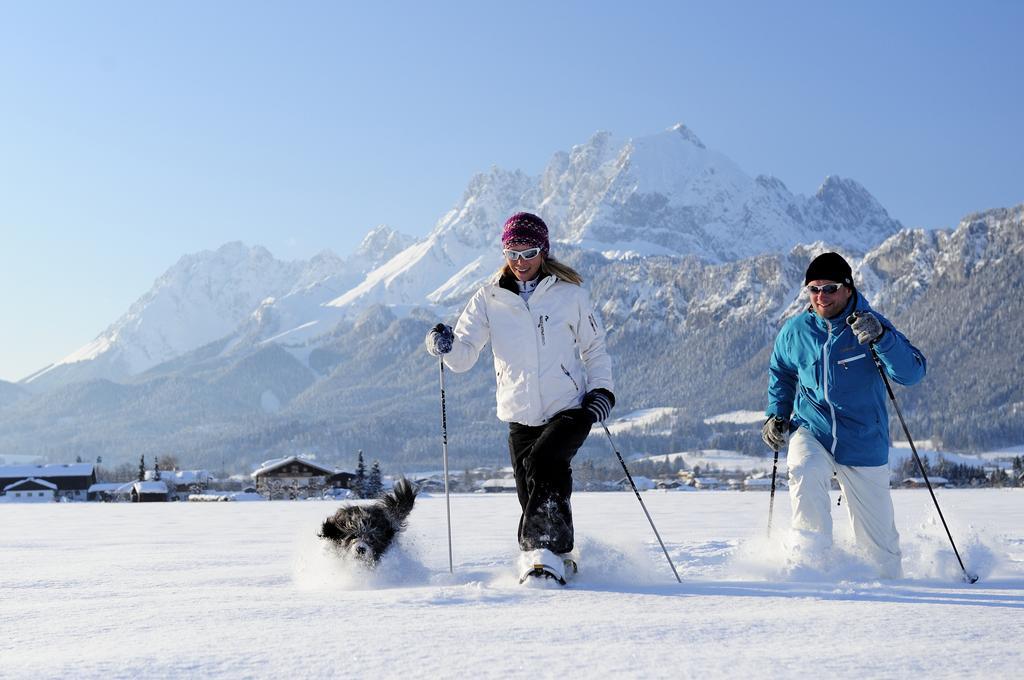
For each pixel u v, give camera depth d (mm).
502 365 4172
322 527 4289
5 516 16844
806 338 4418
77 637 2496
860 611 2734
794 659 2061
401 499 4508
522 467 4062
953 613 2693
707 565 4629
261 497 65188
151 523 12914
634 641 2275
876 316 4113
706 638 2314
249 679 1908
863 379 4289
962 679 1872
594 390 4066
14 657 2225
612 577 3791
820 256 4359
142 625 2643
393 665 2016
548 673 1936
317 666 2012
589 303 4219
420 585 3842
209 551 6641
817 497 4102
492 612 2748
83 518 15500
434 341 4121
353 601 3008
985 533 4582
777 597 3078
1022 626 2471
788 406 4582
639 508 15773
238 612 2809
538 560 3504
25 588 3971
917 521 9492
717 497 25797
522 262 4152
